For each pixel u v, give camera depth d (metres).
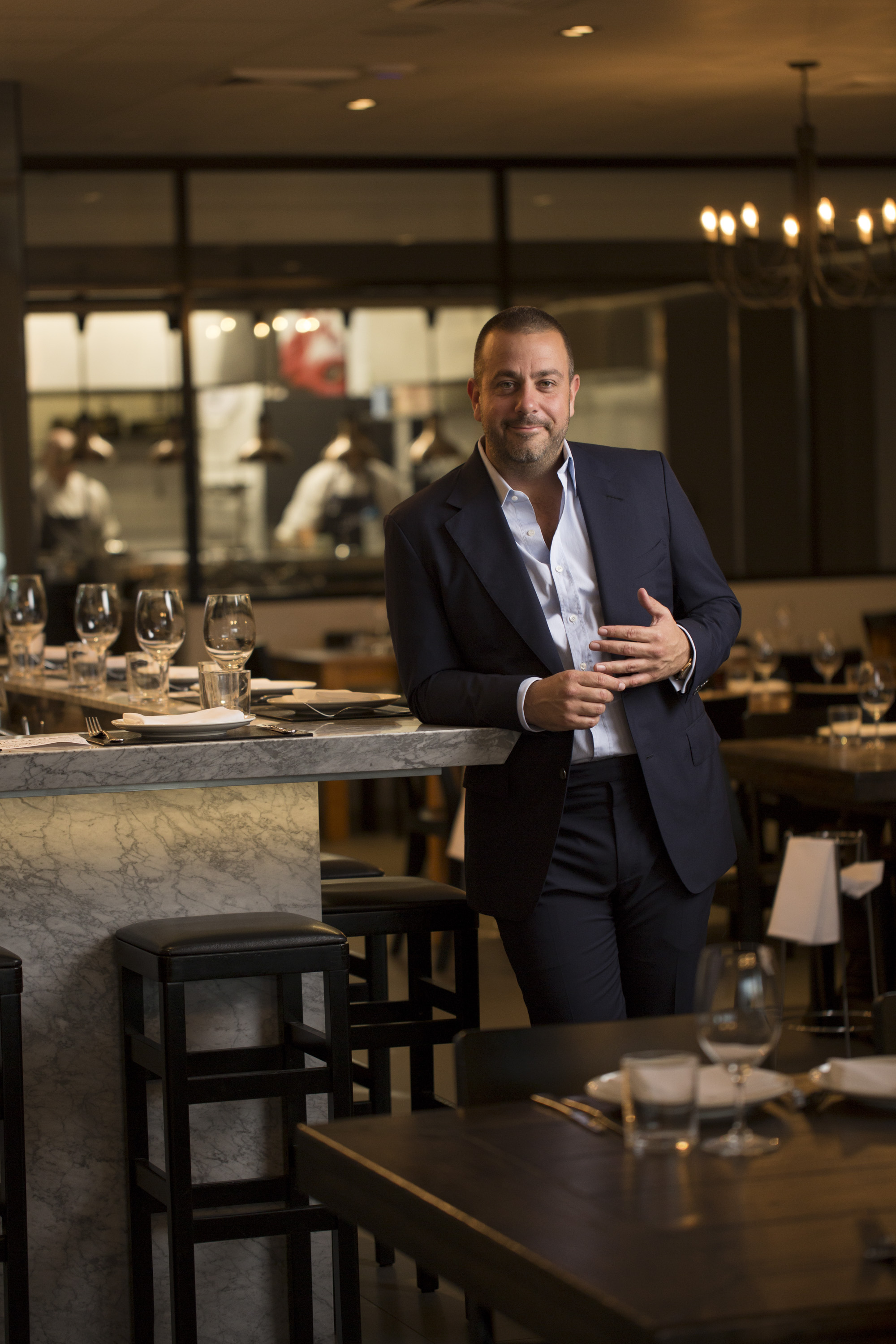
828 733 4.51
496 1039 1.86
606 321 10.88
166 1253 2.71
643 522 2.67
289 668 8.34
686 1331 1.13
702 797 2.62
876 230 9.78
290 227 9.13
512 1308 1.30
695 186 9.62
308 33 6.48
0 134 7.12
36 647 4.13
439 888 3.09
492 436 2.57
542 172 9.42
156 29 6.32
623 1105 1.67
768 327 10.75
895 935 4.03
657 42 6.85
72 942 2.69
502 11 6.29
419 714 2.68
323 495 10.66
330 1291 2.79
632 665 2.50
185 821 2.75
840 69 7.41
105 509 10.48
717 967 1.57
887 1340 1.17
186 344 9.08
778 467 10.80
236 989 2.78
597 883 2.59
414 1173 1.49
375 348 10.71
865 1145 1.54
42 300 8.84
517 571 2.61
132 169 8.83
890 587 9.98
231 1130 2.76
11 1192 2.42
